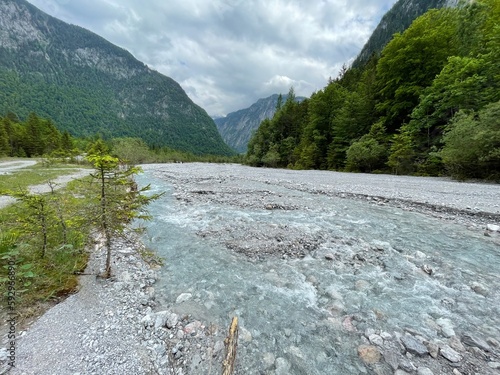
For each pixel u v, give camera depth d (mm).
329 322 3574
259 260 5594
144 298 4039
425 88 24828
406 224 7992
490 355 2932
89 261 5113
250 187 14773
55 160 35688
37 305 3580
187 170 31344
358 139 31375
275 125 60875
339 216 8875
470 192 11742
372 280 4734
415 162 22797
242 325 3477
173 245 6465
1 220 6199
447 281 4684
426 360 2875
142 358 2768
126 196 4383
